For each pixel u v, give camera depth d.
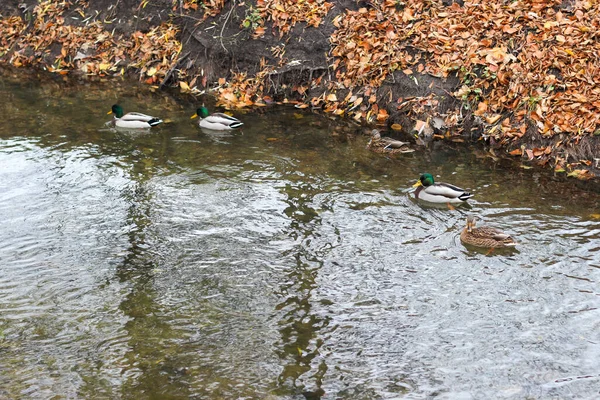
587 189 11.65
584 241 10.05
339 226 10.63
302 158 12.95
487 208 11.09
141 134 14.12
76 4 18.58
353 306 8.79
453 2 14.68
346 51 14.94
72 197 11.55
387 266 9.60
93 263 9.78
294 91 15.48
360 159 12.89
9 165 12.66
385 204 11.27
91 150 13.36
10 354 7.99
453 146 13.32
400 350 8.00
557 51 13.09
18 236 10.41
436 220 10.77
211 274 9.52
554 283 9.11
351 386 7.45
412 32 14.58
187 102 15.80
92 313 8.73
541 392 7.31
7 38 18.86
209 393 7.38
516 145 12.98
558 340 8.09
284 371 7.70
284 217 10.91
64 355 7.98
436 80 13.97
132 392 7.40
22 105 15.66
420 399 7.25
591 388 7.35
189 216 10.97
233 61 16.03
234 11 16.36
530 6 14.01
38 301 8.95
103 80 17.20
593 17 13.46
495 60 13.46
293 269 9.59
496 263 9.59
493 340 8.12
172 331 8.39
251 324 8.50
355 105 14.60
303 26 15.63
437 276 9.35
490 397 7.26
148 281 9.38
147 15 17.48
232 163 12.77
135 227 10.67
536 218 10.74
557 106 12.74
